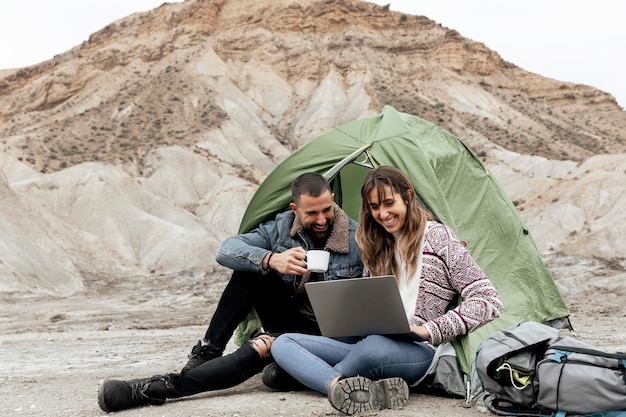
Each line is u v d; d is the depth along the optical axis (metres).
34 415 4.93
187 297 32.62
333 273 5.29
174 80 129.00
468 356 4.77
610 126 149.38
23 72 158.38
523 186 80.94
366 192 4.64
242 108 127.69
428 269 4.58
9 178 72.31
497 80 158.00
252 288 5.32
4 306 30.39
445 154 8.19
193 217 73.94
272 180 7.75
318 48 150.12
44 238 48.44
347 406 4.22
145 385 4.70
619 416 3.70
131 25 154.00
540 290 8.62
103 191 67.12
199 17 151.62
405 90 137.88
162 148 95.75
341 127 7.93
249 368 4.86
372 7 163.50
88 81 139.50
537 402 3.95
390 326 4.39
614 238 42.22
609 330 12.11
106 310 27.22
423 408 4.40
